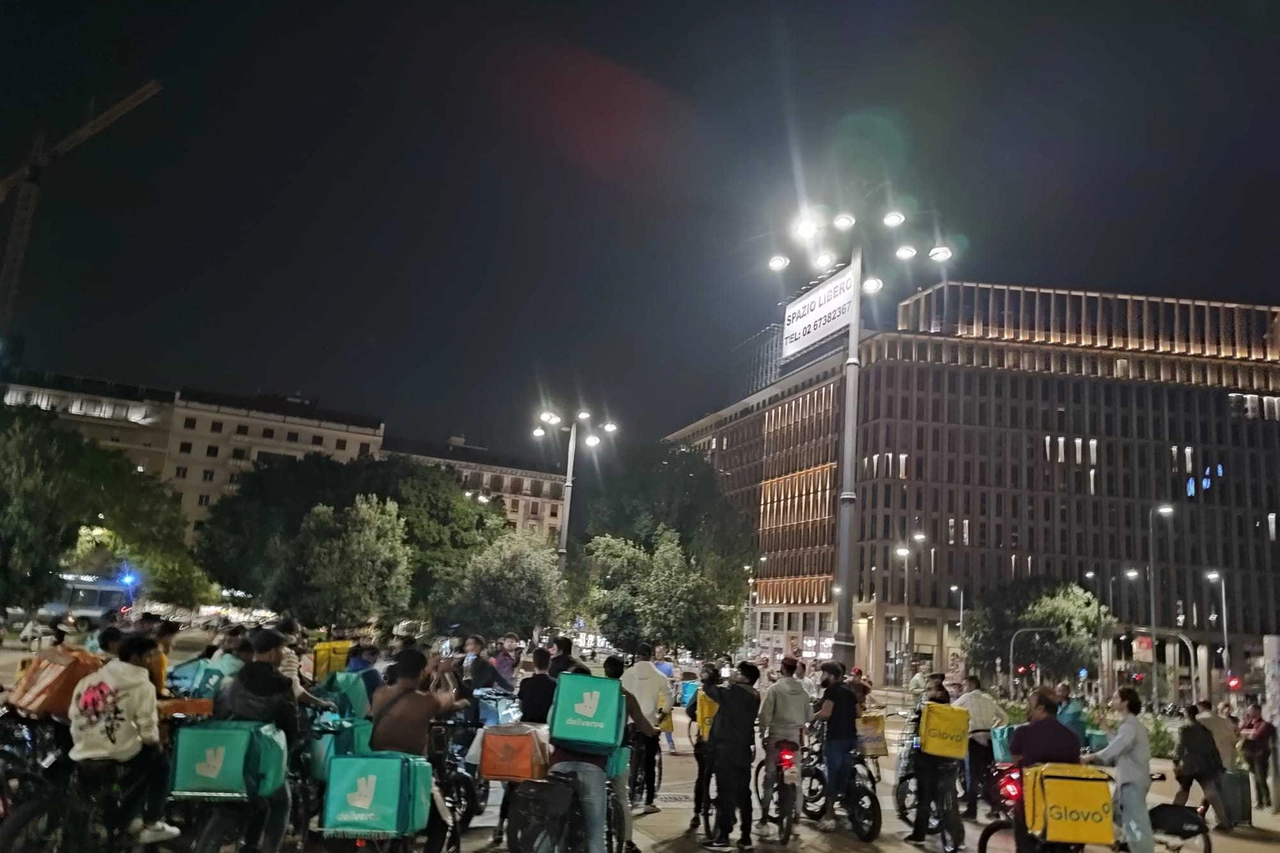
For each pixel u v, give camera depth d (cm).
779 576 12044
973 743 1345
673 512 5038
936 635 9956
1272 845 1366
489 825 1166
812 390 11994
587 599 4669
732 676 1138
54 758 780
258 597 5950
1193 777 1483
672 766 1916
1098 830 819
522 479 13762
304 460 7025
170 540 5850
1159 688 7975
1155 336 11262
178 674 1176
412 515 6544
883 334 10756
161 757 794
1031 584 8675
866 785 1189
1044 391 10706
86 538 5062
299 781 909
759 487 12975
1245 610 10325
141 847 800
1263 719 1805
